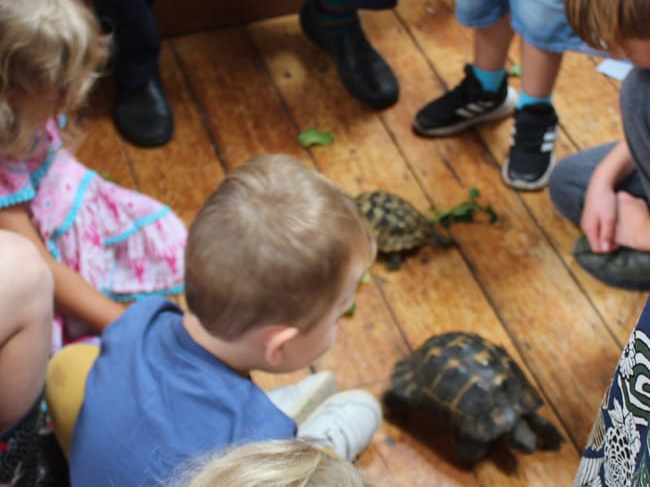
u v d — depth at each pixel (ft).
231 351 3.23
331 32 6.99
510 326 5.54
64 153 4.92
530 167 6.26
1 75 3.77
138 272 5.55
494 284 5.77
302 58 7.35
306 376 5.26
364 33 7.23
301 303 3.06
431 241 5.99
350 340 5.47
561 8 5.31
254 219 3.00
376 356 5.39
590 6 4.08
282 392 4.79
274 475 1.93
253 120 6.86
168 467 3.00
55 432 3.82
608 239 5.61
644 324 2.57
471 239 6.04
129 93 6.70
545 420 4.84
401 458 4.91
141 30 6.30
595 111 6.88
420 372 4.83
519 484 4.79
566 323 5.55
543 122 6.16
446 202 6.28
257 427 3.05
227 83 7.14
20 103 3.94
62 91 4.03
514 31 6.23
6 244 3.48
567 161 5.96
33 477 3.96
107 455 3.12
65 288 4.59
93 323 4.66
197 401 3.10
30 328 3.51
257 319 3.08
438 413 4.72
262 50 7.41
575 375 5.28
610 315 5.59
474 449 4.68
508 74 7.10
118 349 3.29
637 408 2.69
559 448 4.91
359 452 4.73
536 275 5.82
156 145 6.62
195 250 3.09
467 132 6.79
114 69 6.70
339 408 4.62
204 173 6.48
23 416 3.72
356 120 6.87
